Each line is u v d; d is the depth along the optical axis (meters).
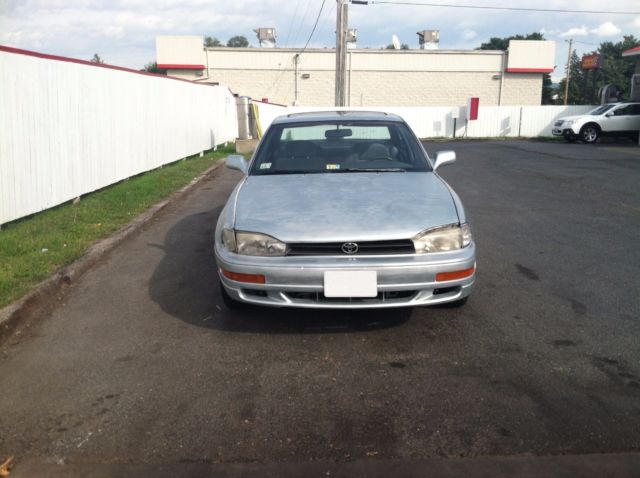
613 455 2.62
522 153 18.11
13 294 4.39
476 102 30.25
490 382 3.29
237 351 3.73
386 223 3.67
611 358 3.57
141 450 2.71
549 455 2.63
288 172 4.70
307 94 38.69
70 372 3.48
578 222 7.52
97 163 8.83
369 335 3.93
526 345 3.76
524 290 4.82
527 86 39.44
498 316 4.25
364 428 2.85
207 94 16.94
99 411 3.05
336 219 3.71
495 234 6.86
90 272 5.39
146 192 9.12
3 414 3.04
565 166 14.04
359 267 3.52
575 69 76.12
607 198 9.29
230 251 3.78
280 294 3.64
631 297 4.64
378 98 38.97
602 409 2.99
